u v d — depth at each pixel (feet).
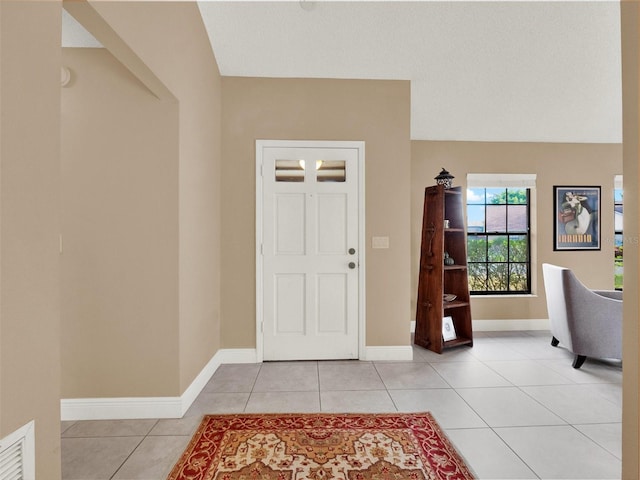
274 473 4.67
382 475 4.63
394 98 9.29
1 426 2.62
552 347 10.50
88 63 6.11
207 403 6.73
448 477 4.58
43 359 3.00
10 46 2.67
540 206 12.96
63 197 6.11
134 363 6.20
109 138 6.13
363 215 9.20
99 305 6.17
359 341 9.21
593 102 10.19
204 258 7.72
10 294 2.69
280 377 8.02
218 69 8.83
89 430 5.77
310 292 9.18
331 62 8.58
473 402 6.75
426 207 10.71
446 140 12.81
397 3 6.81
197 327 7.22
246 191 9.10
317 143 9.18
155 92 5.84
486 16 7.04
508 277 13.20
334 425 5.89
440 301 9.95
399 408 6.50
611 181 13.11
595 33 7.38
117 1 4.13
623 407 3.67
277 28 7.54
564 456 5.04
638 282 3.46
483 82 9.30
